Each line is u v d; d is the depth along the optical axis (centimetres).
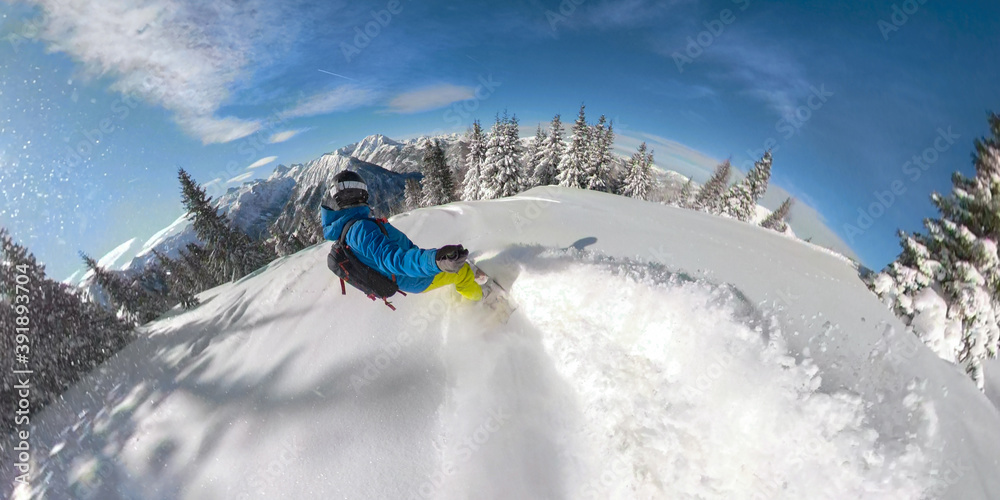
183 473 234
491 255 357
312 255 535
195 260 3156
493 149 3177
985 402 221
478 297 298
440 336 288
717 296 228
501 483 183
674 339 208
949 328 411
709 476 169
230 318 434
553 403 226
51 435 321
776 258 466
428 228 586
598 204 831
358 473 200
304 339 321
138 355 452
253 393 279
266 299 436
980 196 582
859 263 543
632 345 226
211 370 333
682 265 362
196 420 274
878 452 153
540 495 180
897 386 200
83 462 269
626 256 372
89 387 399
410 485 190
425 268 228
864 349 229
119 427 298
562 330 260
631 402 204
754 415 168
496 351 267
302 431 232
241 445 238
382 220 269
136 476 243
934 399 198
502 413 219
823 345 224
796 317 256
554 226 516
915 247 499
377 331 305
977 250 472
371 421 228
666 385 199
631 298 238
